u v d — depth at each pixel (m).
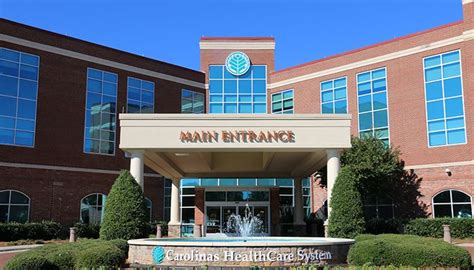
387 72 36.59
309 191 41.25
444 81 33.28
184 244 15.23
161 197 40.03
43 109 34.06
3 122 32.03
